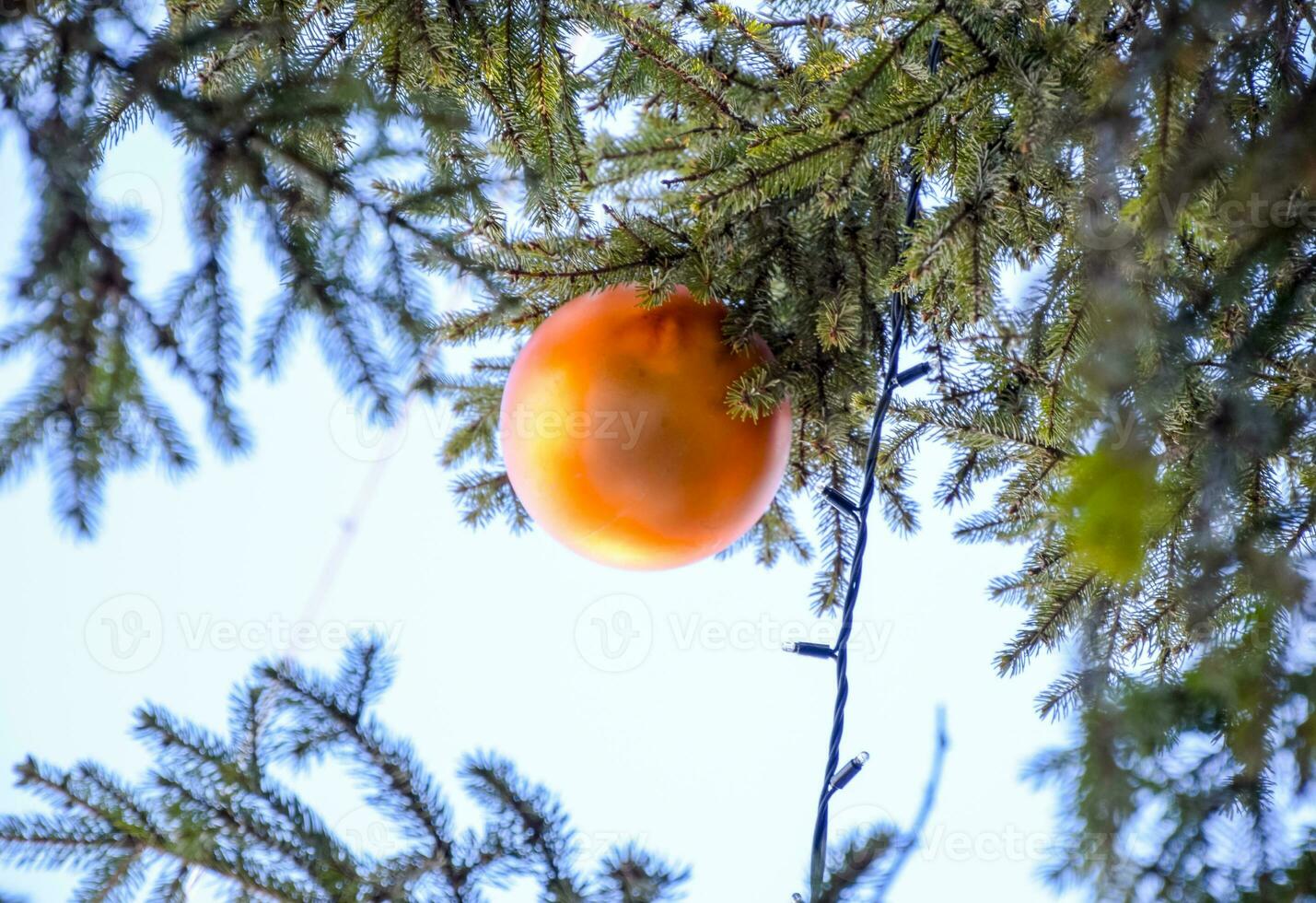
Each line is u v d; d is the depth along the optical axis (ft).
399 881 7.72
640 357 8.16
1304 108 7.87
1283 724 7.55
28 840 7.72
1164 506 7.75
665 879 7.68
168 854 7.72
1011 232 8.32
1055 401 8.30
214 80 8.16
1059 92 8.00
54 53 7.74
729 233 8.34
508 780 7.80
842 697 8.07
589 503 8.18
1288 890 7.44
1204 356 8.13
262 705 7.82
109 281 7.69
